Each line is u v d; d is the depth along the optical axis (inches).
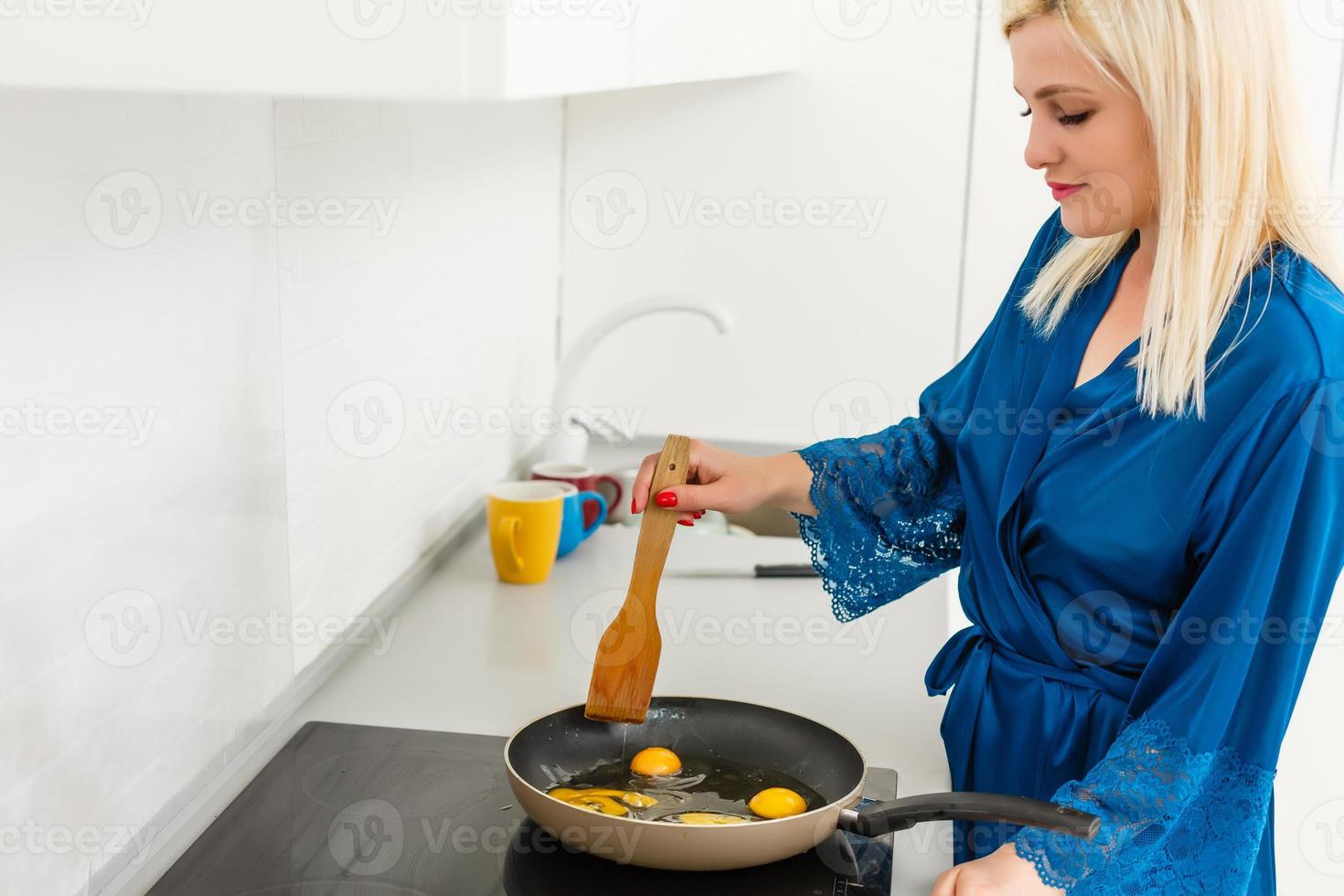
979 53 88.0
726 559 70.4
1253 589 37.6
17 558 32.5
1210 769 38.0
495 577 66.0
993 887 35.9
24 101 31.3
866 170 90.7
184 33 25.3
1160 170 38.5
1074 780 41.9
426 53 25.6
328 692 51.7
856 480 50.6
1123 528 40.9
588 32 33.7
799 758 43.9
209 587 43.2
